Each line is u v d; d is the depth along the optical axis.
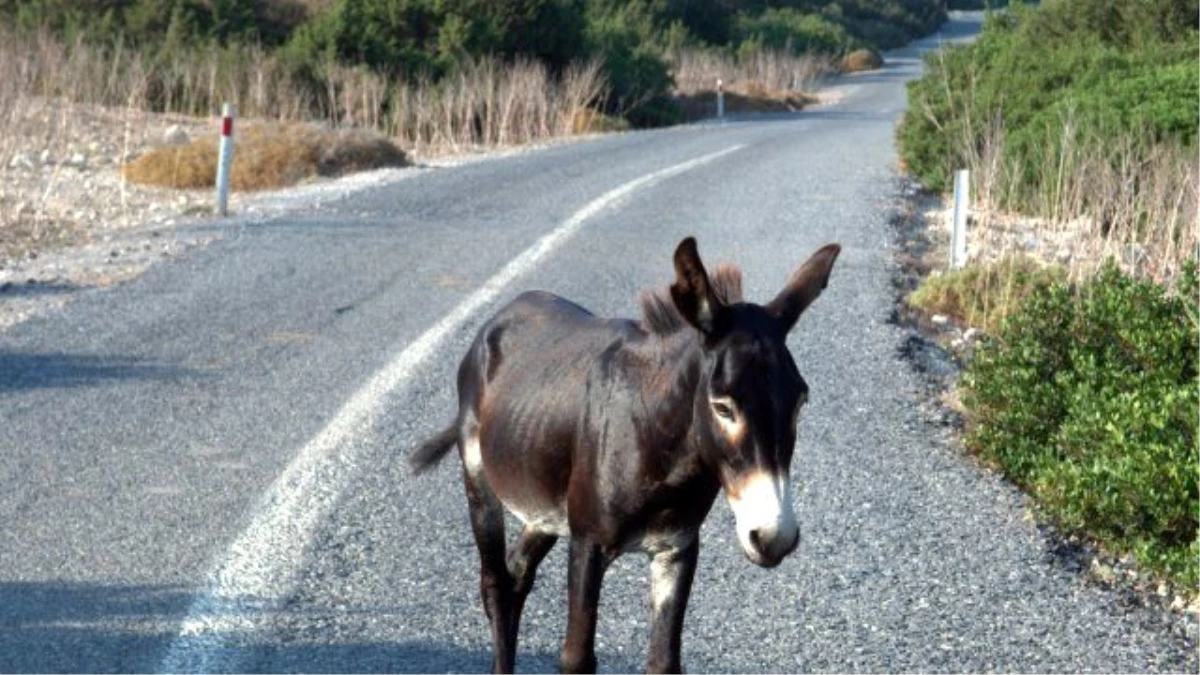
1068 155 17.12
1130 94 19.69
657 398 4.75
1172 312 10.34
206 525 7.71
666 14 63.62
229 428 9.52
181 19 38.22
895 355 11.91
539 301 6.04
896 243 17.22
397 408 10.05
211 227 17.47
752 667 6.20
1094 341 10.18
